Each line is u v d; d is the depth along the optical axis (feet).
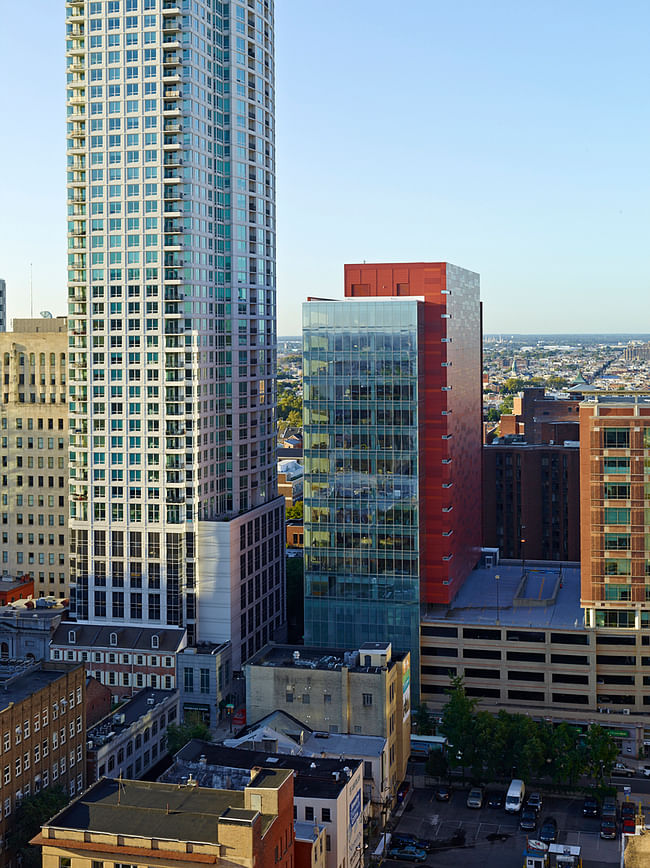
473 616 638.94
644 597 598.75
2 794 431.43
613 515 598.75
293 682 538.47
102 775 520.83
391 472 630.33
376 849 465.47
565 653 608.60
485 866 456.86
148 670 654.53
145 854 335.26
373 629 637.30
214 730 637.71
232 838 330.34
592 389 619.67
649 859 366.43
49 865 343.87
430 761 537.65
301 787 418.31
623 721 596.70
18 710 447.01
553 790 534.37
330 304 635.25
